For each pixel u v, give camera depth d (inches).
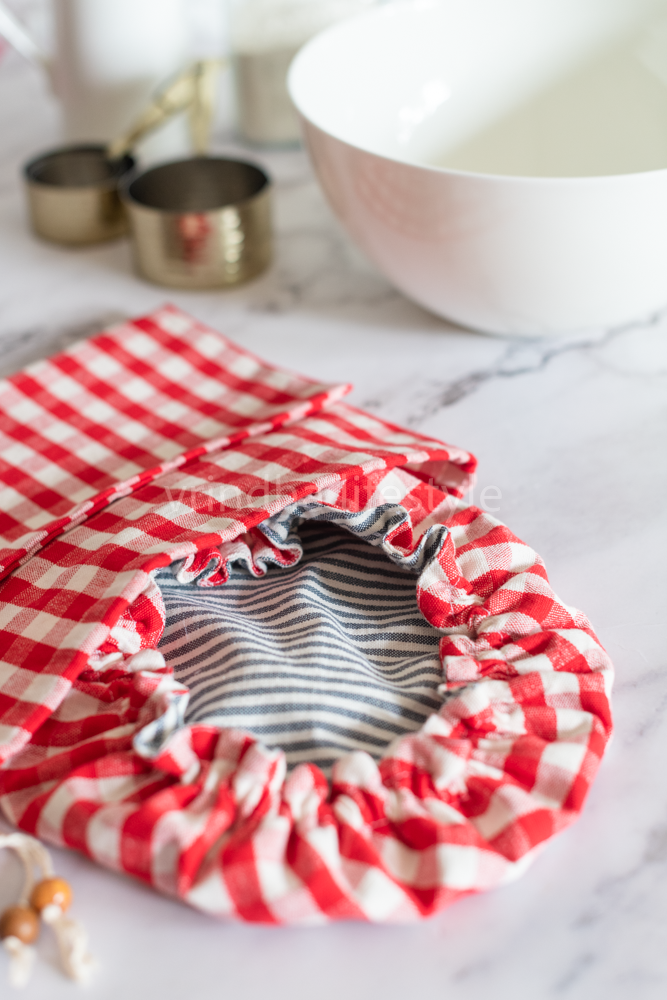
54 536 20.3
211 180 30.2
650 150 28.5
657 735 18.4
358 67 27.1
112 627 18.2
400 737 17.5
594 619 20.2
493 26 28.2
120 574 18.7
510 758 17.2
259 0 32.1
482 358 26.4
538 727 17.6
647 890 16.6
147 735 17.1
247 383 24.4
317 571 20.4
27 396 24.0
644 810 17.5
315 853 16.1
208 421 23.5
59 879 16.3
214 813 16.5
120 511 20.6
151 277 29.1
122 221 31.1
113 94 32.0
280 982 15.8
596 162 28.9
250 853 16.0
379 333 27.4
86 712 18.4
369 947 16.1
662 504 22.3
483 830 16.6
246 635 19.1
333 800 17.0
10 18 32.4
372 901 15.8
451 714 17.5
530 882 16.7
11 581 19.6
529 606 19.0
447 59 28.2
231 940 16.3
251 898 15.9
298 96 25.1
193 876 16.1
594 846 17.1
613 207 21.6
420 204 22.6
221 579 20.3
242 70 33.9
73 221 30.4
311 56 25.9
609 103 28.7
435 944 16.1
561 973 15.8
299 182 34.0
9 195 34.0
